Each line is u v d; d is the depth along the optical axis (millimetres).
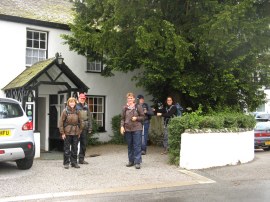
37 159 12547
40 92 15664
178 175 9508
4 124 9188
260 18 12945
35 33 15875
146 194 7707
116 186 8289
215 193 7781
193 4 12914
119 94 18156
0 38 14719
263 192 7793
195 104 14484
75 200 7164
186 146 10297
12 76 14977
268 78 13656
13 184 8289
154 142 16375
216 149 10820
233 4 12617
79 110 10547
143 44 11727
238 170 10320
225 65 12891
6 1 16891
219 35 11844
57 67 14242
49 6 18344
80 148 10891
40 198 7258
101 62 16234
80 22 14211
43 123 15961
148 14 12703
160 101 16109
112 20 12656
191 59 13031
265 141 15633
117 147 15836
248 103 14312
